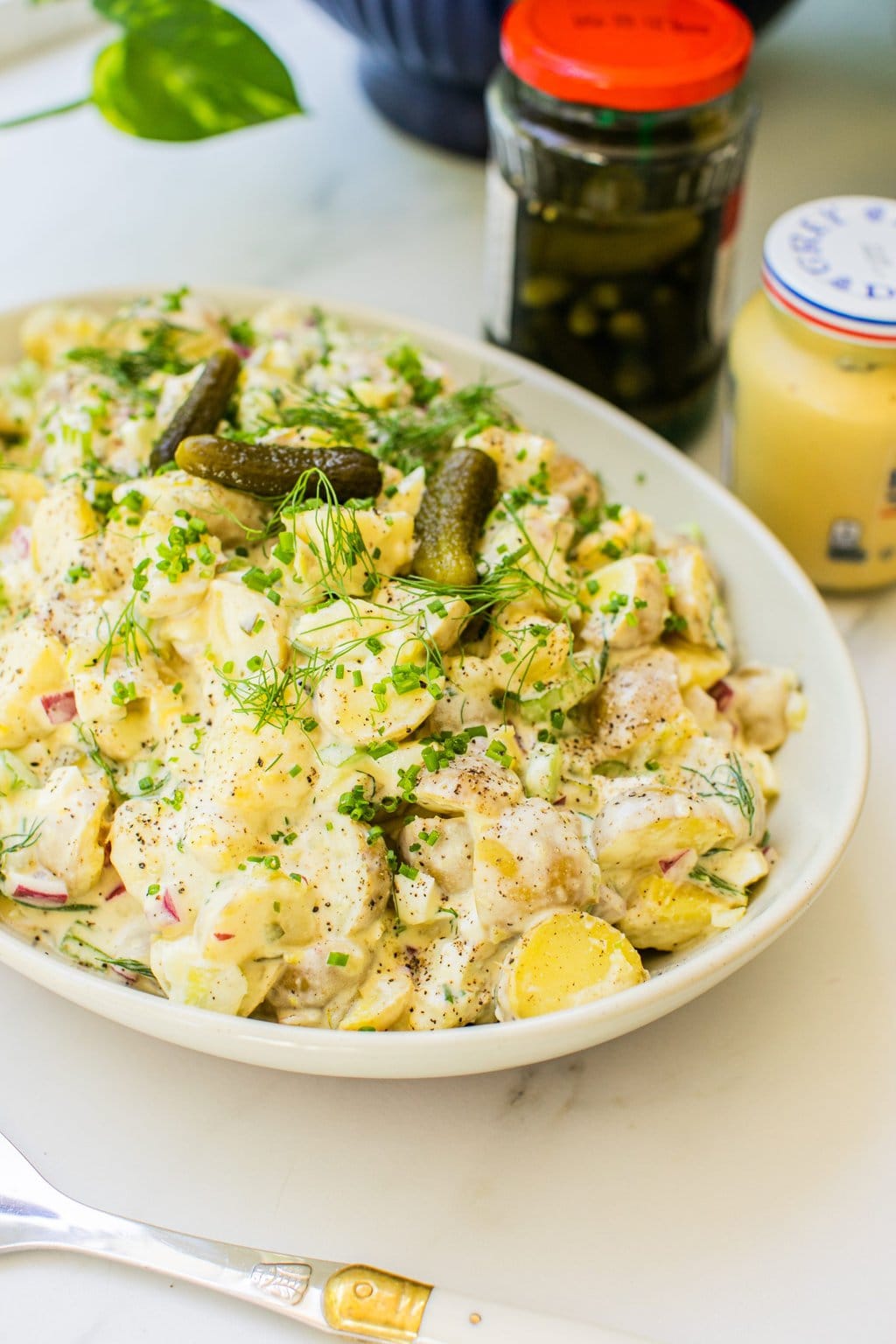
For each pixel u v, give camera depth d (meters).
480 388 0.50
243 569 0.43
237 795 0.40
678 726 0.44
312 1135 0.42
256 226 0.66
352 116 0.71
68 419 0.47
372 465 0.44
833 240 0.50
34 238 0.65
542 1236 0.40
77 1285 0.39
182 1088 0.42
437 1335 0.37
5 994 0.44
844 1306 0.39
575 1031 0.38
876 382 0.50
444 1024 0.40
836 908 0.46
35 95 0.72
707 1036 0.43
